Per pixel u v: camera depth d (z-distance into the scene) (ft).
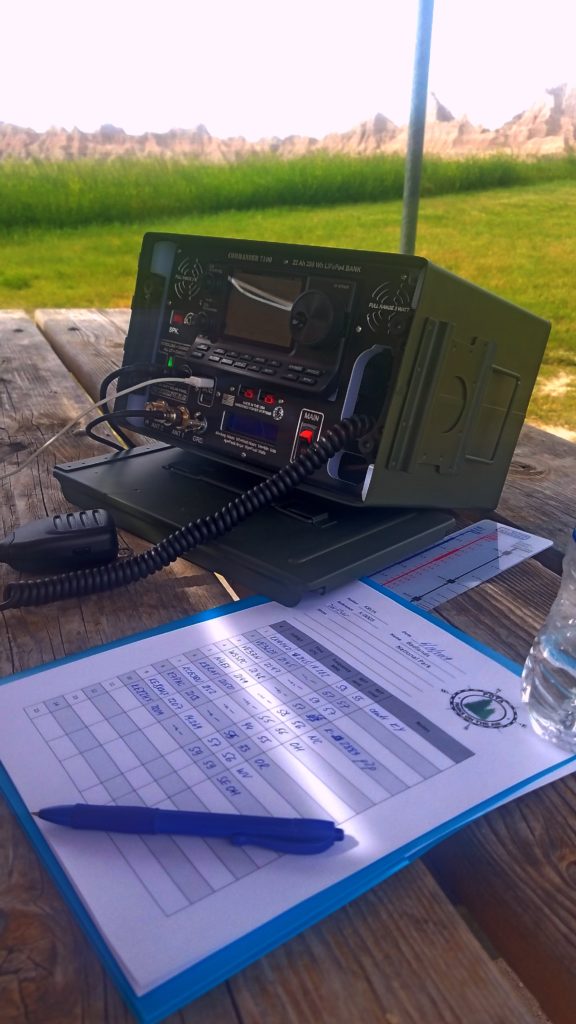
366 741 1.94
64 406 5.00
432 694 2.17
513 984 1.57
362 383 2.89
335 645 2.42
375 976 1.36
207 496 3.29
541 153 55.47
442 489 3.28
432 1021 1.29
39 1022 1.26
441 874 1.65
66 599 2.67
